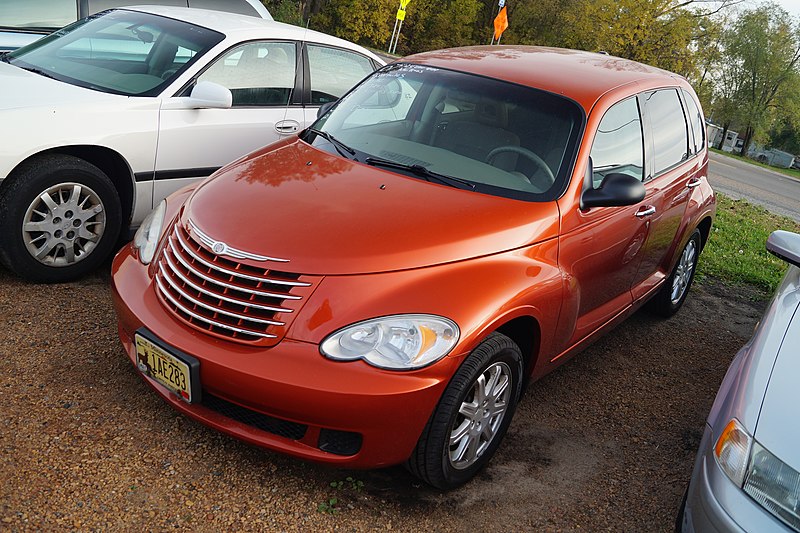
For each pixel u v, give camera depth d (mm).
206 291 2861
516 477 3275
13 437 2918
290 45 5492
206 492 2818
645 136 4289
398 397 2621
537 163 3568
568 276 3395
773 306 3172
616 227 3842
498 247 3117
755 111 63906
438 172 3525
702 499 2434
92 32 5242
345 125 4051
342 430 2668
